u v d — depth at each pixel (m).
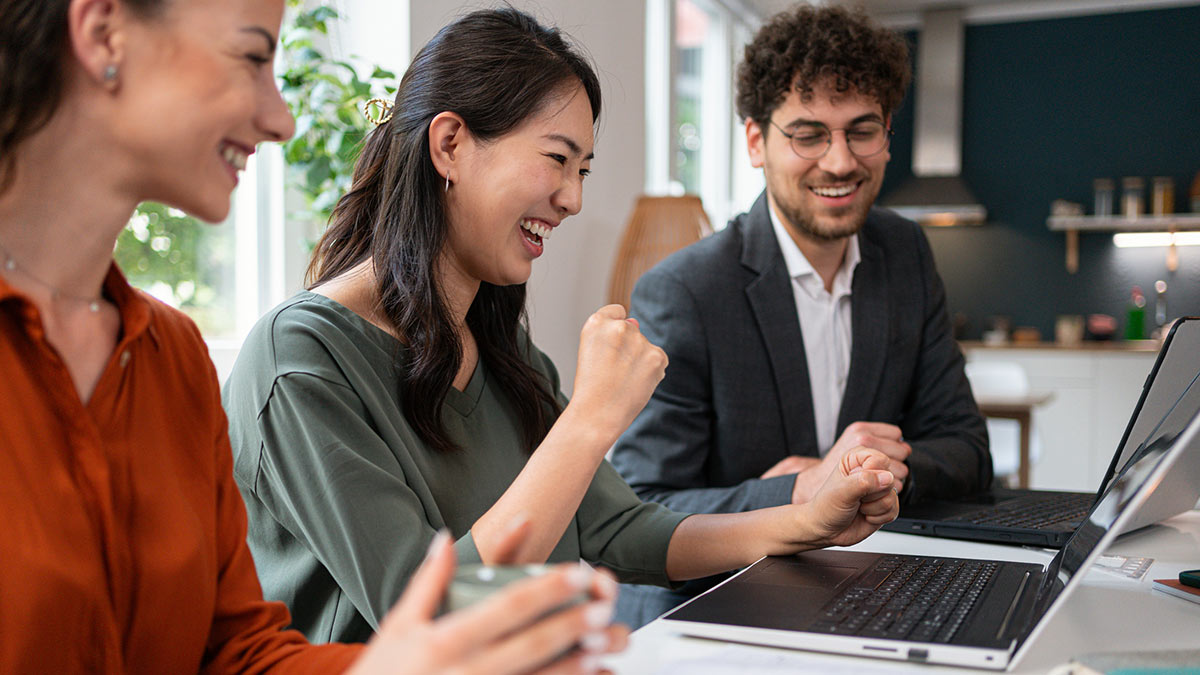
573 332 3.47
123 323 0.74
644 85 4.10
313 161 2.16
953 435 1.82
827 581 1.01
